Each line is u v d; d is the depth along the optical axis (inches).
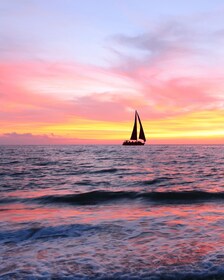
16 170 1186.6
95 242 268.5
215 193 563.5
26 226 327.6
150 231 301.1
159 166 1354.6
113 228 315.6
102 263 216.1
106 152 3442.4
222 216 370.6
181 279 185.8
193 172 1053.8
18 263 218.8
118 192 591.2
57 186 740.7
